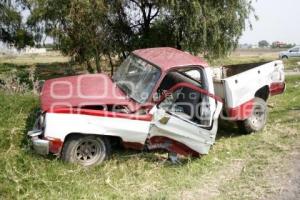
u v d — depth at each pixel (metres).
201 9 16.58
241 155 7.94
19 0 27.34
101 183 6.21
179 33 17.83
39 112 7.23
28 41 29.41
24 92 10.45
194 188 6.43
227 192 6.33
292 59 47.19
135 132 6.78
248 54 63.25
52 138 6.27
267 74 9.62
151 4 18.39
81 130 6.43
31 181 5.84
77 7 15.73
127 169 6.80
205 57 18.39
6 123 7.27
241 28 18.23
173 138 7.13
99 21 16.58
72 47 17.09
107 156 6.89
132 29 18.94
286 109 11.79
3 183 5.70
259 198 6.14
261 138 9.00
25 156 6.34
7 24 28.27
